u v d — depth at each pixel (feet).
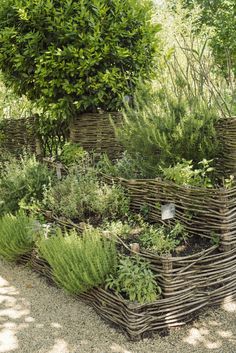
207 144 10.97
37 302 11.02
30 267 12.93
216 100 11.75
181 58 17.83
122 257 9.90
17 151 18.97
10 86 17.02
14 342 9.46
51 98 15.70
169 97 11.73
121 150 15.57
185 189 10.50
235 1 24.54
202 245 10.36
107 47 14.34
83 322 10.11
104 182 12.89
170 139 11.19
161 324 9.64
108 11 14.90
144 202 11.68
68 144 15.33
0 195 13.98
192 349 9.03
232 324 9.78
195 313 10.12
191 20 25.71
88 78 14.82
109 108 15.79
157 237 10.25
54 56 14.57
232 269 10.44
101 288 10.11
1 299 11.19
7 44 15.01
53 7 14.29
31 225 12.02
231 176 10.24
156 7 25.90
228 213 10.02
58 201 12.77
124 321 9.61
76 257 10.21
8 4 14.70
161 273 9.55
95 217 12.12
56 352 9.09
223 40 23.65
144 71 15.64
